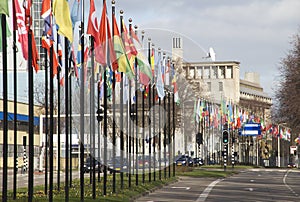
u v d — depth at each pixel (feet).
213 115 271.49
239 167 303.89
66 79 97.40
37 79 274.57
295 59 191.62
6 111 72.02
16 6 91.91
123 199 99.86
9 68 175.01
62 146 248.73
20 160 258.98
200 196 118.62
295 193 127.75
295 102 189.88
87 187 121.49
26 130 269.03
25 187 131.95
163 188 144.77
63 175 198.49
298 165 381.81
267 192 130.41
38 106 277.44
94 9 102.01
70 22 90.38
